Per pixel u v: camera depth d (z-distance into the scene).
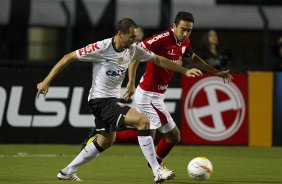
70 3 60.88
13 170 32.56
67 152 40.88
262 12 54.53
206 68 30.61
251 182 29.28
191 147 44.41
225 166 35.72
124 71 26.55
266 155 41.22
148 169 33.69
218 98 44.94
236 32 63.69
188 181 29.11
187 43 29.84
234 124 45.16
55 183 27.61
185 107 44.69
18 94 43.75
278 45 50.88
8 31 60.94
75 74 44.06
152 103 29.88
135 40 25.97
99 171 32.72
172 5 62.50
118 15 61.88
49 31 61.41
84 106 44.16
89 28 61.28
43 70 43.97
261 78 45.34
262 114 45.44
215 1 64.12
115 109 26.25
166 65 26.53
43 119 43.97
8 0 59.94
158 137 44.53
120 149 43.47
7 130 43.78
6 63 48.22
